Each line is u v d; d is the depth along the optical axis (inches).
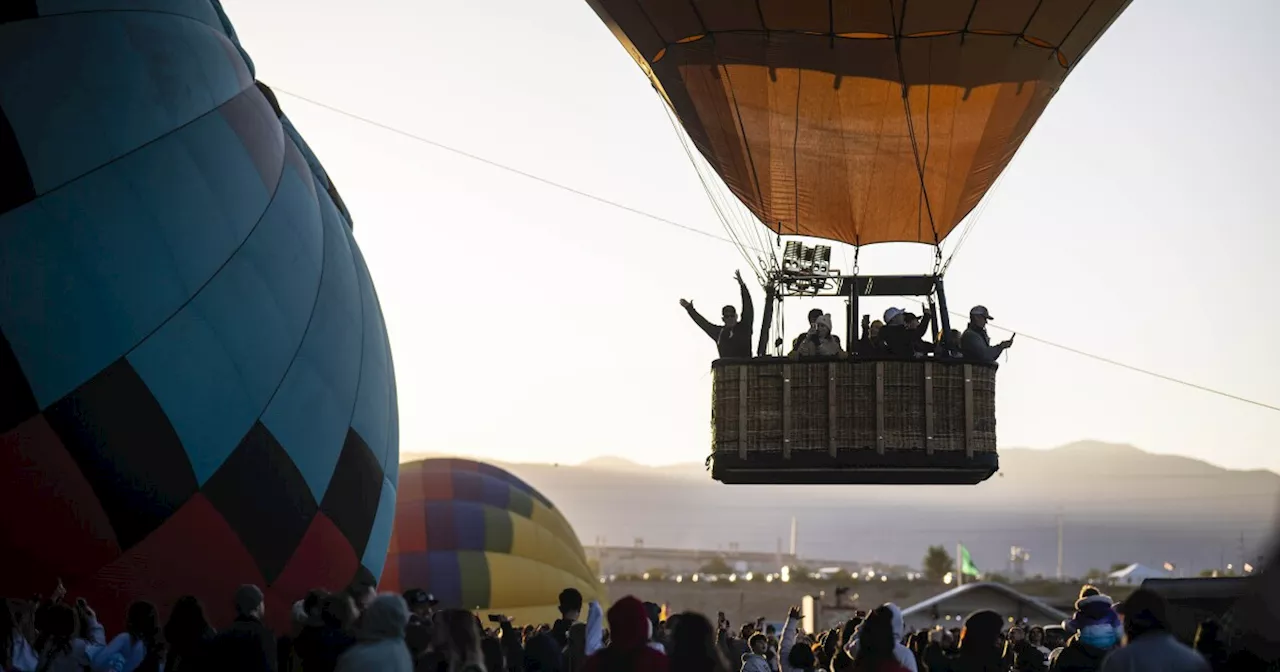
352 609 366.0
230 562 602.5
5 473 544.4
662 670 284.7
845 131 663.8
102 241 569.3
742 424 611.8
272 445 621.6
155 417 574.2
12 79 571.5
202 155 614.5
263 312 625.9
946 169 669.3
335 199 753.6
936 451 598.2
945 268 665.6
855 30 629.9
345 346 682.8
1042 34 629.0
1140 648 275.4
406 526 1259.8
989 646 376.5
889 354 609.9
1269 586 221.5
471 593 1237.7
